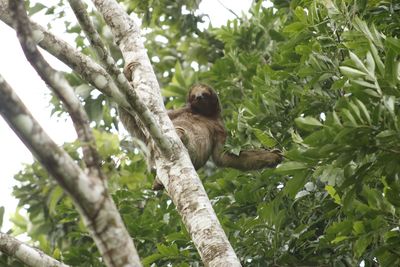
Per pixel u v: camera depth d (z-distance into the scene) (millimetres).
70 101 7680
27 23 7590
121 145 13922
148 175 14469
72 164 7027
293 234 12789
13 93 6773
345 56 12922
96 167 7457
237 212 14258
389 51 10250
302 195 13016
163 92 18797
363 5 12938
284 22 17328
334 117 10016
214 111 16531
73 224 15633
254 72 17047
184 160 11242
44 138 6863
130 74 12703
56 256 13430
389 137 9820
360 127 9875
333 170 10961
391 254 10898
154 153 11461
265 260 12992
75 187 7035
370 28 12000
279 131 14359
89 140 7574
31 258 9023
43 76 7641
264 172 13492
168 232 14203
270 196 14203
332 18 12727
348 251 12523
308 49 12805
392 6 13320
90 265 14094
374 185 12195
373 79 10070
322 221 13539
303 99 13430
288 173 11102
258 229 13227
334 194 11516
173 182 11000
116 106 15828
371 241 11141
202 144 15734
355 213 11289
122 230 7273
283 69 15312
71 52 10539
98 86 10562
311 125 10188
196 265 12969
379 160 10148
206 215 10461
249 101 14234
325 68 12727
